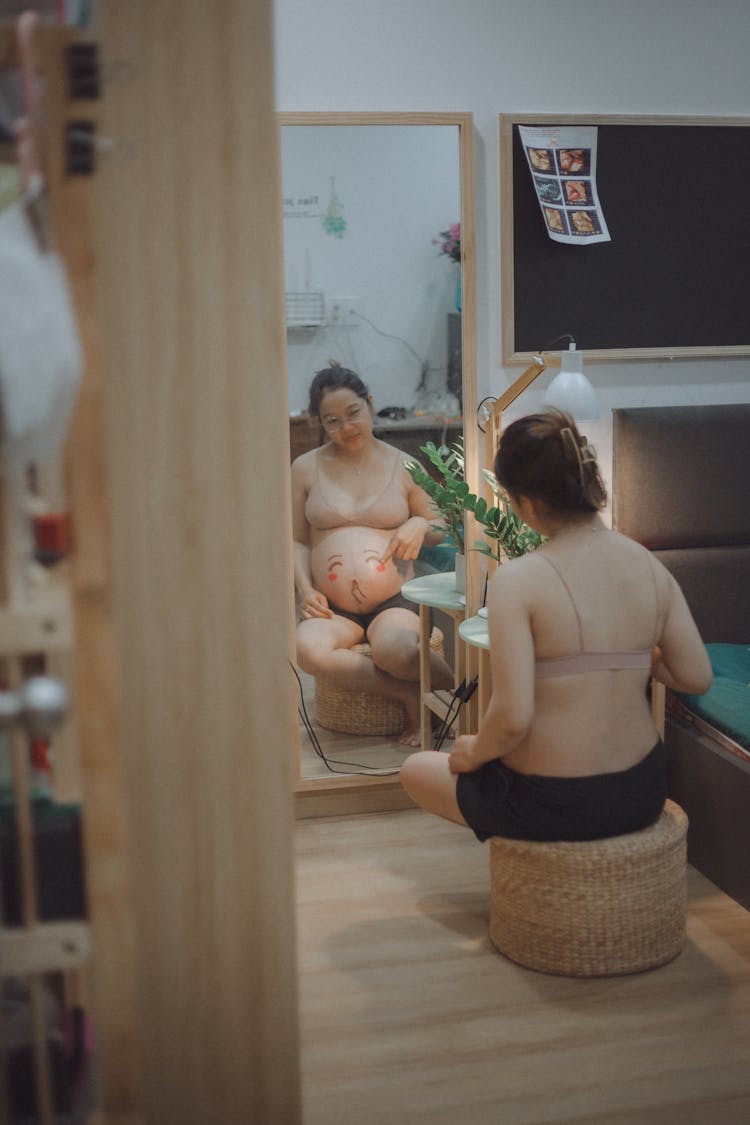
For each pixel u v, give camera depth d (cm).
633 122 328
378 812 340
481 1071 212
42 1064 116
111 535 147
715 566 345
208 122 141
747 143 338
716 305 344
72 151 110
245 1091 162
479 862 302
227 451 147
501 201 322
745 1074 209
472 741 249
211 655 151
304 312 312
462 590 332
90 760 118
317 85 308
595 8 322
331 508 326
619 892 238
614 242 334
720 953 252
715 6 330
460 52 315
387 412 323
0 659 121
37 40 108
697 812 293
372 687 335
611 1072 210
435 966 249
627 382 346
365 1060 216
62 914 121
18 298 97
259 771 155
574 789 234
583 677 230
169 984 157
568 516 232
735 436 346
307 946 258
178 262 143
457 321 322
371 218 312
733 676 312
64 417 102
